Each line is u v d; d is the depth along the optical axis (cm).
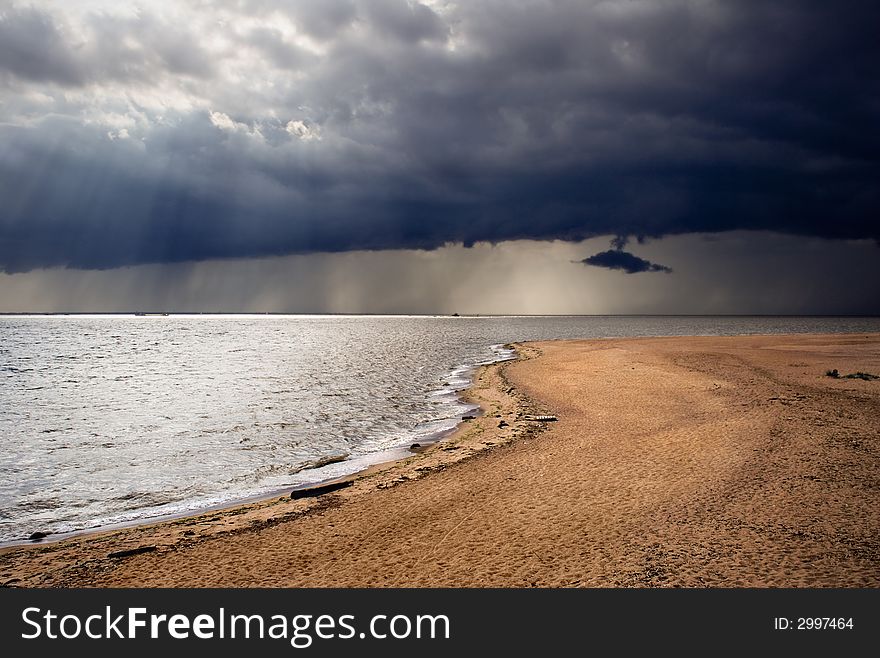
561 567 1102
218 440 2553
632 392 3148
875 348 5850
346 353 7612
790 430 2042
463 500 1512
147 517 1623
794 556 1094
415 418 2998
